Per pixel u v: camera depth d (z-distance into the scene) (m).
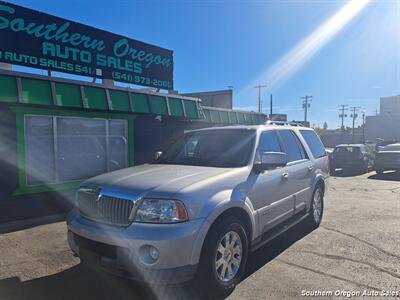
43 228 6.10
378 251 4.71
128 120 9.31
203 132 5.00
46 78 7.27
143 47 10.45
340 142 66.75
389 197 9.23
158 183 3.33
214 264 3.29
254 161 4.17
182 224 3.05
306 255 4.56
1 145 6.79
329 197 9.22
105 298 3.49
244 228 3.81
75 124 8.11
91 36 8.90
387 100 77.50
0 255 4.73
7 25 7.21
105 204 3.34
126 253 3.05
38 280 3.92
